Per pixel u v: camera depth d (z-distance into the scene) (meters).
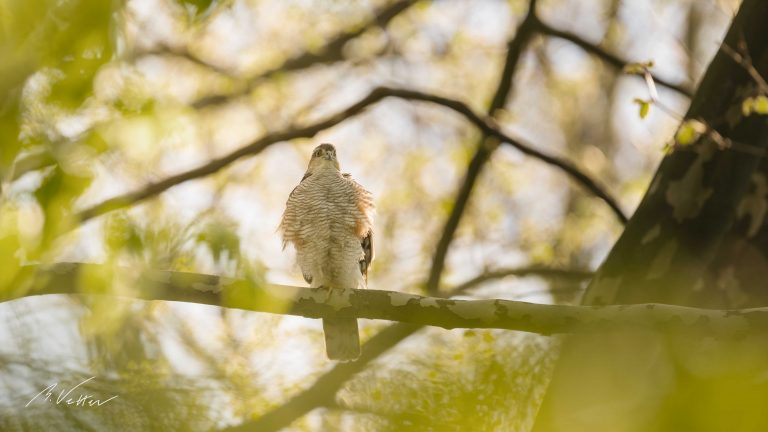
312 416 13.62
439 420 9.91
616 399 9.42
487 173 20.97
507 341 12.04
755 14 10.50
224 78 19.55
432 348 12.53
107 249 5.71
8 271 5.30
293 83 20.52
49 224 5.25
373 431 10.14
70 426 9.23
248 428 13.13
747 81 10.51
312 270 13.60
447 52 21.45
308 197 13.59
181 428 9.70
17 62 4.70
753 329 8.91
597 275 10.93
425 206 20.64
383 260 19.69
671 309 9.12
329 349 12.17
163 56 17.86
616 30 22.16
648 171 21.47
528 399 11.52
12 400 9.23
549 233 20.70
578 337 10.13
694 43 22.05
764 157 11.33
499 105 20.14
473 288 19.03
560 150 22.36
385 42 21.25
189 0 5.46
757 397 6.71
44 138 5.04
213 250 5.64
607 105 22.72
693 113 10.70
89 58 4.82
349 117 18.69
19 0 4.62
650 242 10.64
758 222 11.18
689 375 8.99
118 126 5.15
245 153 17.95
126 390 9.72
